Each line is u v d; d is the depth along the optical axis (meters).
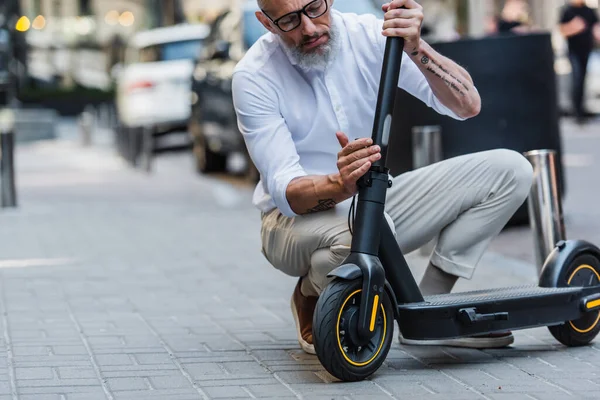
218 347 5.40
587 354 5.11
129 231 10.33
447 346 5.32
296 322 5.33
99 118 35.03
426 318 4.70
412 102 9.49
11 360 5.11
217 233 10.11
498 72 9.45
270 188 4.77
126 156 20.81
